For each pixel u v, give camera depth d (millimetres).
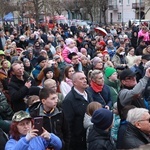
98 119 4906
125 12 79625
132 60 13422
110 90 7965
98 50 16188
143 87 5848
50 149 4676
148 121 4762
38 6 38062
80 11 74938
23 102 7441
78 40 19531
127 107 5379
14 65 7840
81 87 6492
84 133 6395
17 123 4836
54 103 5496
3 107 6809
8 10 51844
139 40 19984
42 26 34469
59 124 5605
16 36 22531
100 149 4797
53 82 6934
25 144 4449
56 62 10391
